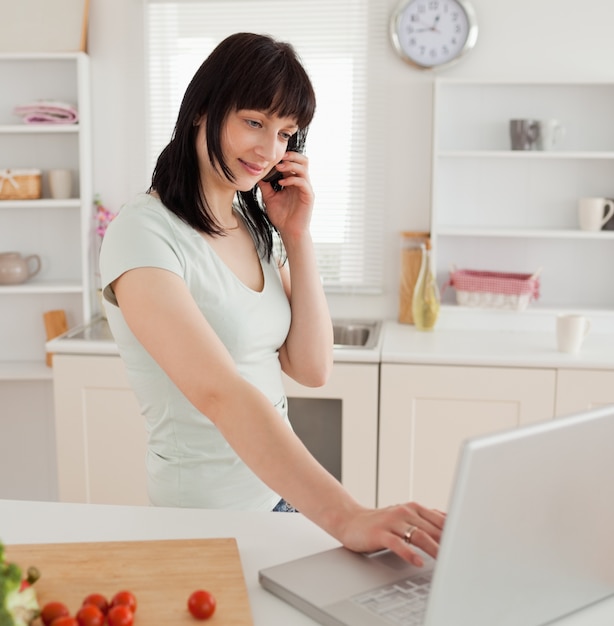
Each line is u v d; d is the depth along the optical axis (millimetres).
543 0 3053
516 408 2611
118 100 3225
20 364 3295
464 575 785
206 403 1153
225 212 1492
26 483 3438
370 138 3176
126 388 2674
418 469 2664
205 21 3176
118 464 2711
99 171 3266
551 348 2752
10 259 3160
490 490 769
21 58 3107
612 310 3037
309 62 3164
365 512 1056
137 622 888
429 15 3066
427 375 2615
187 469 1433
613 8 3037
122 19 3191
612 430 870
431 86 3127
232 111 1329
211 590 965
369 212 3215
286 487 1083
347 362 2639
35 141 3242
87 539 1147
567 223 3176
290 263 1623
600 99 3102
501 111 3137
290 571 1011
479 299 3070
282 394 1557
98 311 3271
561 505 850
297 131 1529
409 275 3137
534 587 862
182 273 1349
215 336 1227
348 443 2666
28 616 836
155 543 1095
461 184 3186
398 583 976
